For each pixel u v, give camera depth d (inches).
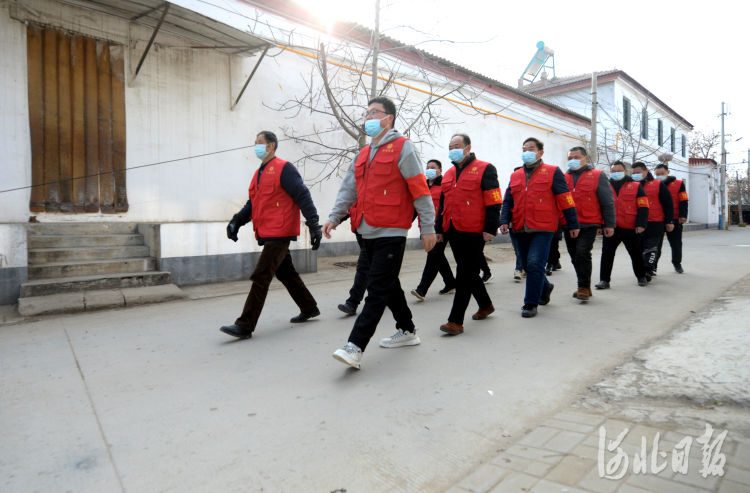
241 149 361.7
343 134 420.5
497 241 593.9
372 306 127.6
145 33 315.6
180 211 335.6
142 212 320.5
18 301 208.4
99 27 301.3
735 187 1907.0
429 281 224.1
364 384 119.7
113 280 234.7
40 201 284.8
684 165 1190.9
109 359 142.9
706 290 238.4
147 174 322.0
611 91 850.8
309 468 82.1
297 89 389.1
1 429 98.2
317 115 402.9
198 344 157.6
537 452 83.8
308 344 155.6
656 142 1031.0
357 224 133.2
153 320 192.2
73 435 95.3
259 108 369.4
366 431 95.1
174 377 127.1
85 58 298.4
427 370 128.8
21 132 278.4
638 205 246.7
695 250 467.8
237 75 356.2
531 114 641.6
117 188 310.8
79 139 297.3
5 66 272.7
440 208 210.1
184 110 335.6
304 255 308.0
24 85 279.0
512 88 589.3
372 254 131.6
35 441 93.0
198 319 193.6
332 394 113.9
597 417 97.5
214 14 335.9
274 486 77.1
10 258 215.9
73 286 223.6
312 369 131.6
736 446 81.5
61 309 203.6
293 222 166.7
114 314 204.1
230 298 237.5
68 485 78.1
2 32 271.7
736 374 113.7
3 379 126.8
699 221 1194.6
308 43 390.6
